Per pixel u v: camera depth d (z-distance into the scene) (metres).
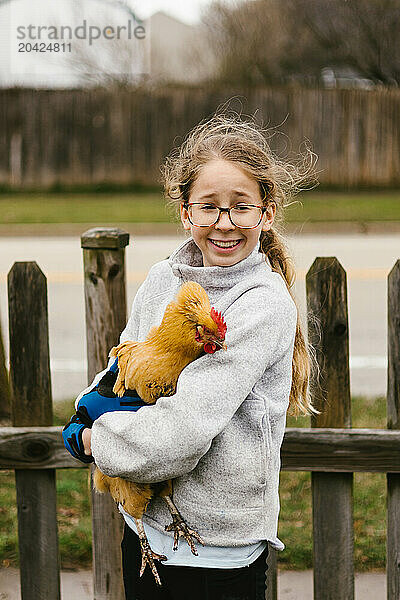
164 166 2.98
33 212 14.95
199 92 18.50
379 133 18.61
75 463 2.94
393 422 2.91
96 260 2.90
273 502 2.13
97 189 18.70
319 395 2.91
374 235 13.02
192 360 1.98
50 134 18.45
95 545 3.00
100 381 2.17
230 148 2.16
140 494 2.07
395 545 2.93
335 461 2.88
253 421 2.04
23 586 3.02
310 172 3.79
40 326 2.95
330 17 26.16
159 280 2.36
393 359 2.90
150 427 1.93
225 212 2.11
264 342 2.01
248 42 26.78
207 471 2.05
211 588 2.09
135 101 18.47
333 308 2.88
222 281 2.14
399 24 25.77
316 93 18.47
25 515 2.99
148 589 2.19
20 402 2.98
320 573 2.96
